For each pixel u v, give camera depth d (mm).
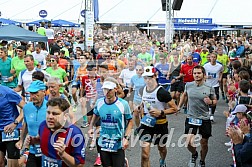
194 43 23516
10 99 5453
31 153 4820
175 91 10789
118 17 23047
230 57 17156
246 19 21609
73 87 8930
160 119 5887
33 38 14211
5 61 9469
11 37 13836
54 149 3975
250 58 11469
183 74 10703
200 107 6234
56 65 9266
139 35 26172
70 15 25797
